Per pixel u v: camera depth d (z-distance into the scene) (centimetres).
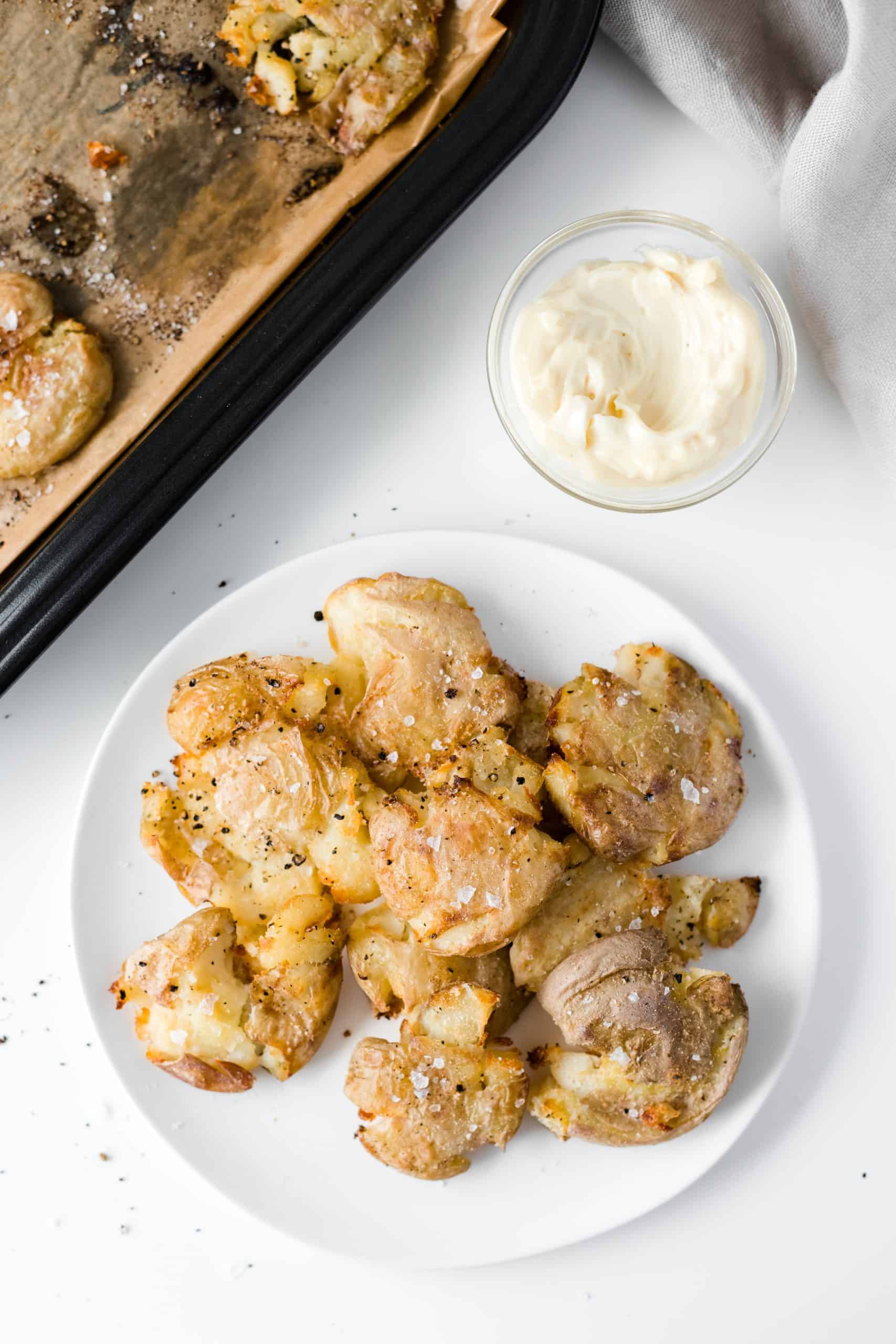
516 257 59
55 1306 58
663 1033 53
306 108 58
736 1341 57
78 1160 59
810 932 56
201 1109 56
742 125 58
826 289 57
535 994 56
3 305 57
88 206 58
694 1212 58
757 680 59
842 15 57
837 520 59
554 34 56
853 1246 57
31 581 56
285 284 58
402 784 57
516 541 58
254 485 59
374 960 55
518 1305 58
